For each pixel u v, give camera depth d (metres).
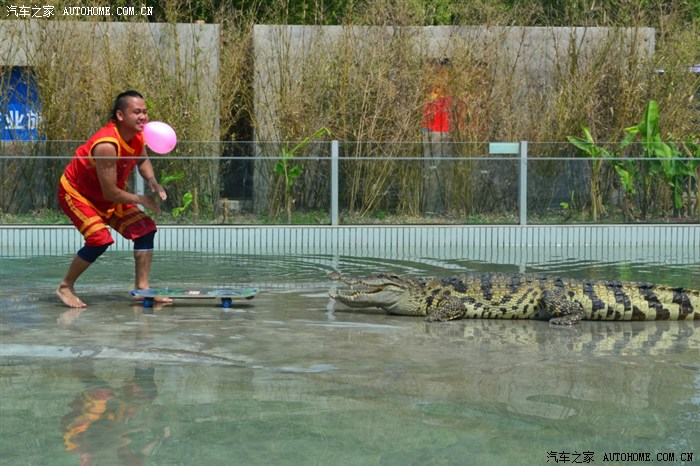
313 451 4.59
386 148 17.20
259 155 17.05
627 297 8.62
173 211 16.52
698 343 7.49
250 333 7.68
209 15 25.59
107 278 11.39
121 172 9.09
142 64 18.86
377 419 5.16
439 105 19.16
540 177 17.06
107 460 4.43
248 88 20.25
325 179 16.86
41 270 12.21
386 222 17.02
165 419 5.12
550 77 20.53
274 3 23.39
